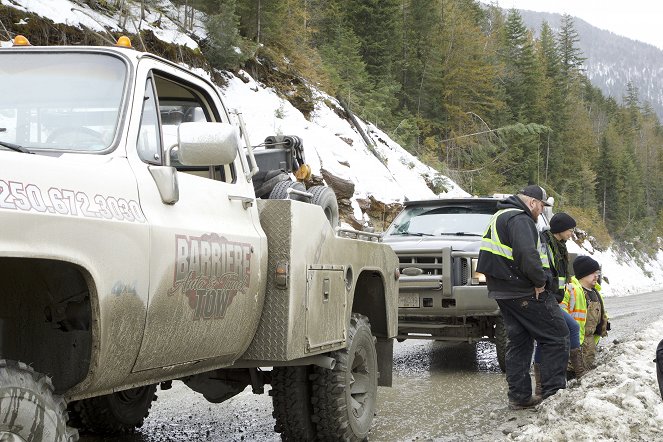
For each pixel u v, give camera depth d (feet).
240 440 18.98
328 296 16.75
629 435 17.70
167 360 12.14
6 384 8.66
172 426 20.35
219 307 13.17
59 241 9.49
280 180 20.21
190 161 11.88
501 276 22.91
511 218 22.84
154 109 13.02
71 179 10.21
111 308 10.40
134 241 10.90
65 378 10.66
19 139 12.16
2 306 10.75
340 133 91.04
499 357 30.63
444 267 30.01
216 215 13.55
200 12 85.10
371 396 19.03
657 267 268.41
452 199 34.47
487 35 228.84
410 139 128.57
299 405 17.13
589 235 209.15
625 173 329.11
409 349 38.58
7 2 54.85
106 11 68.59
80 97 12.32
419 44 164.86
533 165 191.52
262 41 94.38
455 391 26.66
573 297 26.68
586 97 435.53
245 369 17.28
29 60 12.84
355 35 137.90
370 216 78.54
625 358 27.43
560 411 20.34
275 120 78.54
